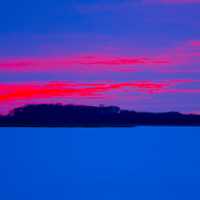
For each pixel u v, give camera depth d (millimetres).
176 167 18328
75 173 18172
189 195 16141
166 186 16609
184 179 17375
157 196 15516
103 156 19109
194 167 18578
